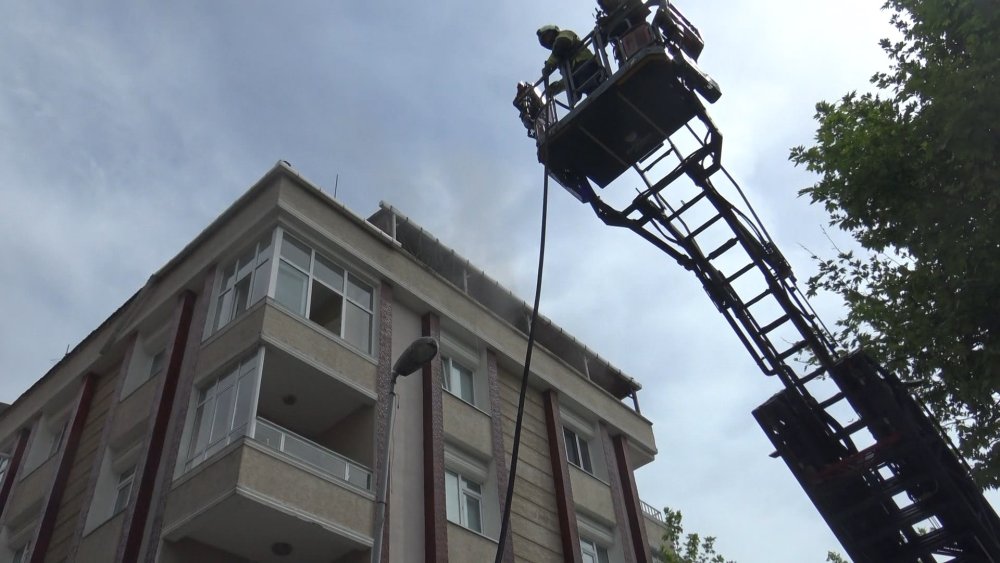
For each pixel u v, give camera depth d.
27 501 19.34
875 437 9.98
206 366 16.55
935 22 9.65
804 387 10.23
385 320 18.81
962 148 9.11
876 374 9.94
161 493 15.13
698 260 9.51
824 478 9.93
